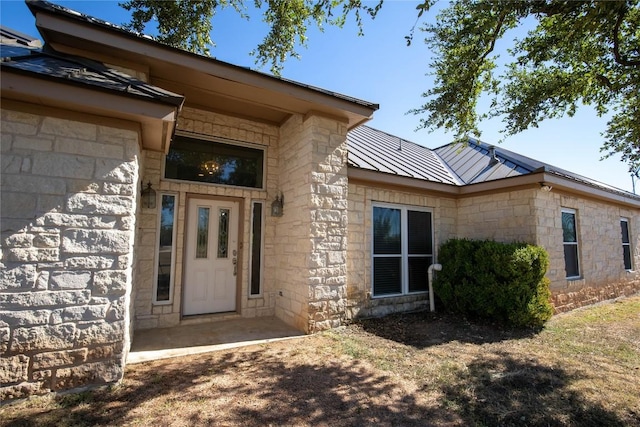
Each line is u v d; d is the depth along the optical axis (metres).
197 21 8.07
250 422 2.53
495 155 8.62
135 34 3.83
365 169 5.98
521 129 5.74
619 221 9.55
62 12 3.44
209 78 4.53
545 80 5.39
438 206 7.48
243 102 5.36
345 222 5.61
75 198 3.05
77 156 3.09
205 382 3.24
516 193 6.80
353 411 2.75
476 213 7.49
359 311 6.02
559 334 5.40
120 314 3.19
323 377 3.43
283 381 3.30
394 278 6.69
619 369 3.87
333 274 5.40
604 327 5.91
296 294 5.43
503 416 2.76
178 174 5.52
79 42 3.70
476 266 6.18
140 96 3.13
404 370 3.68
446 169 9.09
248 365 3.72
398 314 6.49
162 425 2.45
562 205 7.32
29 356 2.79
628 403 3.04
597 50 4.62
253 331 5.09
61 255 2.96
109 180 3.21
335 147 5.60
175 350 4.15
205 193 5.66
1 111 2.84
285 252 5.94
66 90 2.89
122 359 3.20
